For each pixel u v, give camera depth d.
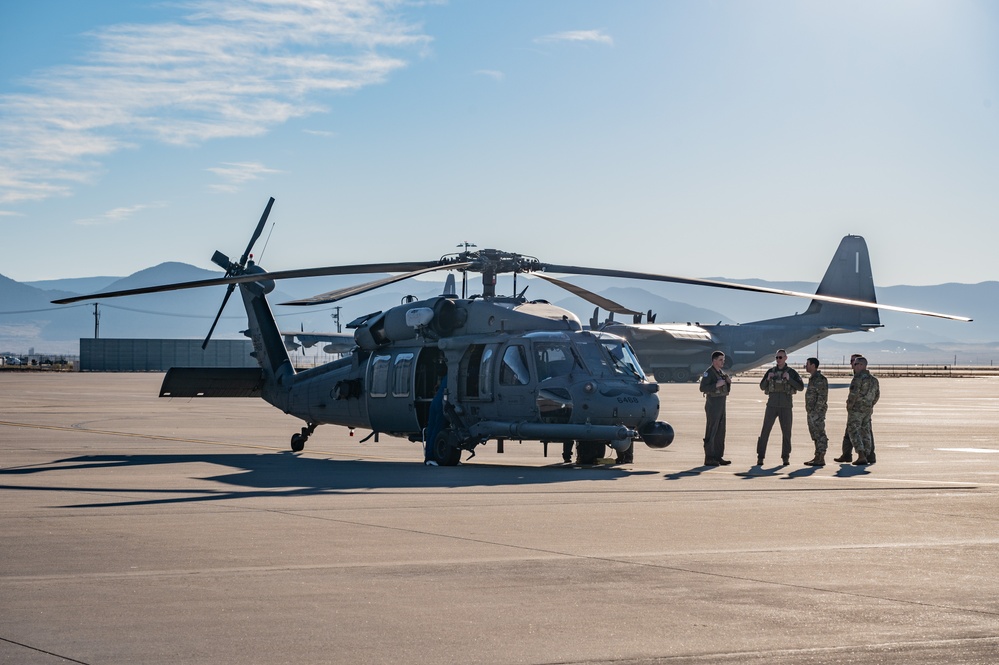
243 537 11.15
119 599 8.22
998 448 25.84
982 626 7.52
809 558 10.05
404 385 21.97
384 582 8.90
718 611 7.93
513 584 8.84
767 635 7.26
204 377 26.28
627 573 9.30
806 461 22.05
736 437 29.89
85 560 9.80
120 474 18.62
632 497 14.83
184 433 31.34
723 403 20.77
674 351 86.00
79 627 7.36
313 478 17.78
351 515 12.89
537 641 7.08
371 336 22.80
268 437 29.91
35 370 166.62
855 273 92.56
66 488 16.00
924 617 7.77
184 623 7.49
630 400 19.47
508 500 14.44
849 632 7.35
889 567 9.63
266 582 8.87
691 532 11.59
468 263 19.97
